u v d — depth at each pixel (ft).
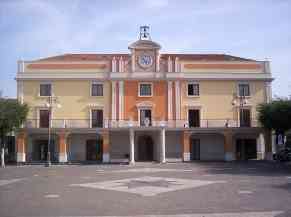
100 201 47.83
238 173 90.17
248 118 152.35
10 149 152.25
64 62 152.35
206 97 152.56
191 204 44.93
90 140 151.53
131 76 151.94
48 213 39.99
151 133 151.02
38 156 149.38
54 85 151.33
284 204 44.52
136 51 153.69
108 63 152.87
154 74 152.35
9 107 129.18
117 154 150.51
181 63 153.28
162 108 151.84
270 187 61.16
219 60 154.40
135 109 151.53
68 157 149.69
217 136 153.28
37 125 148.87
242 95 153.07
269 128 137.69
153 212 39.99
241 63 153.58
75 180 75.05
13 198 50.90
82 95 151.43
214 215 38.09
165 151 150.20
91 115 150.92
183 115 151.64
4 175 89.10
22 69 151.43
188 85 153.28
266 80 152.97
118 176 83.41
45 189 60.70
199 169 105.70
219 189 59.21
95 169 108.99
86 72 151.84
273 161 140.87
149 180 73.61
